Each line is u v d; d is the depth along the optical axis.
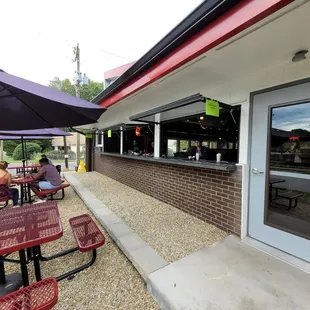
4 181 4.20
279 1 1.20
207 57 2.09
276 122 2.42
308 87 2.10
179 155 5.19
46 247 2.70
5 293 1.78
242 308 1.56
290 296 1.67
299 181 2.26
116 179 7.43
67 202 4.88
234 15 1.47
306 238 2.16
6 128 2.96
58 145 27.25
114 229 3.03
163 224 3.26
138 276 2.10
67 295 1.83
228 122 3.86
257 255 2.31
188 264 2.12
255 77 2.57
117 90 3.96
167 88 3.35
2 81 1.18
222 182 3.05
